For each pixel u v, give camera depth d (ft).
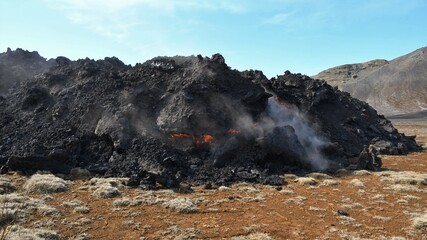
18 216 63.72
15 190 82.12
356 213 71.72
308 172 109.09
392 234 60.49
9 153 110.42
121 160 103.96
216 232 60.34
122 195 81.35
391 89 650.84
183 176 97.96
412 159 137.49
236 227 62.85
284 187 91.86
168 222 65.10
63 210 70.23
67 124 122.42
